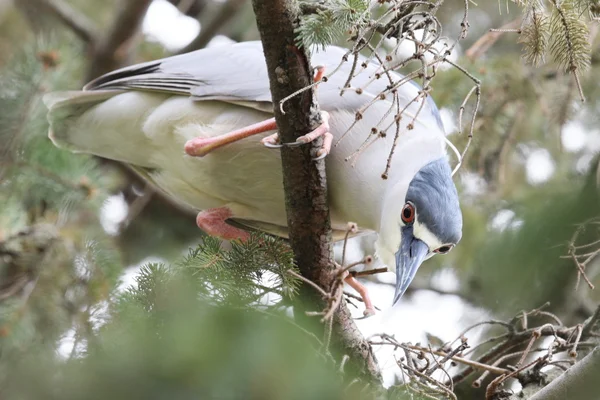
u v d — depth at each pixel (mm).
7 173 9438
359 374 8227
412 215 8773
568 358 8672
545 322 10219
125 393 4426
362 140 8898
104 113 9906
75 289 9117
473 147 11656
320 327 8273
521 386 8438
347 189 9023
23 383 4672
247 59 9430
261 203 9688
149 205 14039
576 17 7488
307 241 8227
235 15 14414
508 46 13398
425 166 8922
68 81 9836
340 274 7547
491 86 11562
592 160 10305
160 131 9633
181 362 4484
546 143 12312
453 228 8867
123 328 6148
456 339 8688
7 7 15039
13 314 8555
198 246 7840
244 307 6281
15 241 9297
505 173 12117
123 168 13984
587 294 11016
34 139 9570
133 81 9711
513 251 8664
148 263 7219
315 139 7754
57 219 9812
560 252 8539
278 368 4590
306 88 6973
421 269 12680
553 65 11516
